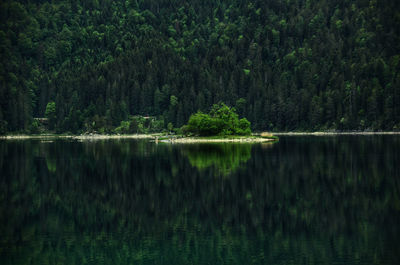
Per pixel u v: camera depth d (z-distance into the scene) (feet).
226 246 128.26
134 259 119.14
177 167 301.63
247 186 221.25
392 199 185.16
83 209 179.22
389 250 121.29
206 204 182.70
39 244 133.39
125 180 249.34
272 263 113.50
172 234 141.49
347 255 117.91
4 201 196.03
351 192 201.46
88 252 125.49
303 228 144.87
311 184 224.53
